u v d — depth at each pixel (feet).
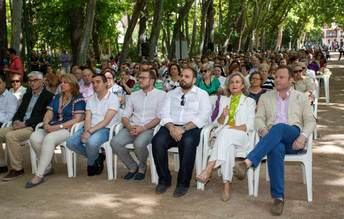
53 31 93.20
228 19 131.23
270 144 19.53
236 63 38.55
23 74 49.80
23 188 23.61
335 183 23.29
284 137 19.97
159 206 20.56
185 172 21.99
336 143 31.91
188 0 91.25
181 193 21.77
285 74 21.34
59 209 20.42
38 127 26.03
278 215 19.17
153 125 24.45
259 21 160.56
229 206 20.34
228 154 20.97
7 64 47.60
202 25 103.91
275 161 19.51
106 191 22.80
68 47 99.04
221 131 21.39
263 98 22.12
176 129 22.34
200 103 23.17
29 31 76.13
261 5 150.51
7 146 25.71
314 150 30.04
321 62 72.02
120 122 25.81
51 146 24.39
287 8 188.85
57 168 27.58
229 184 21.16
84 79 32.19
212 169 21.04
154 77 25.32
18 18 47.03
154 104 24.90
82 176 25.62
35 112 26.43
